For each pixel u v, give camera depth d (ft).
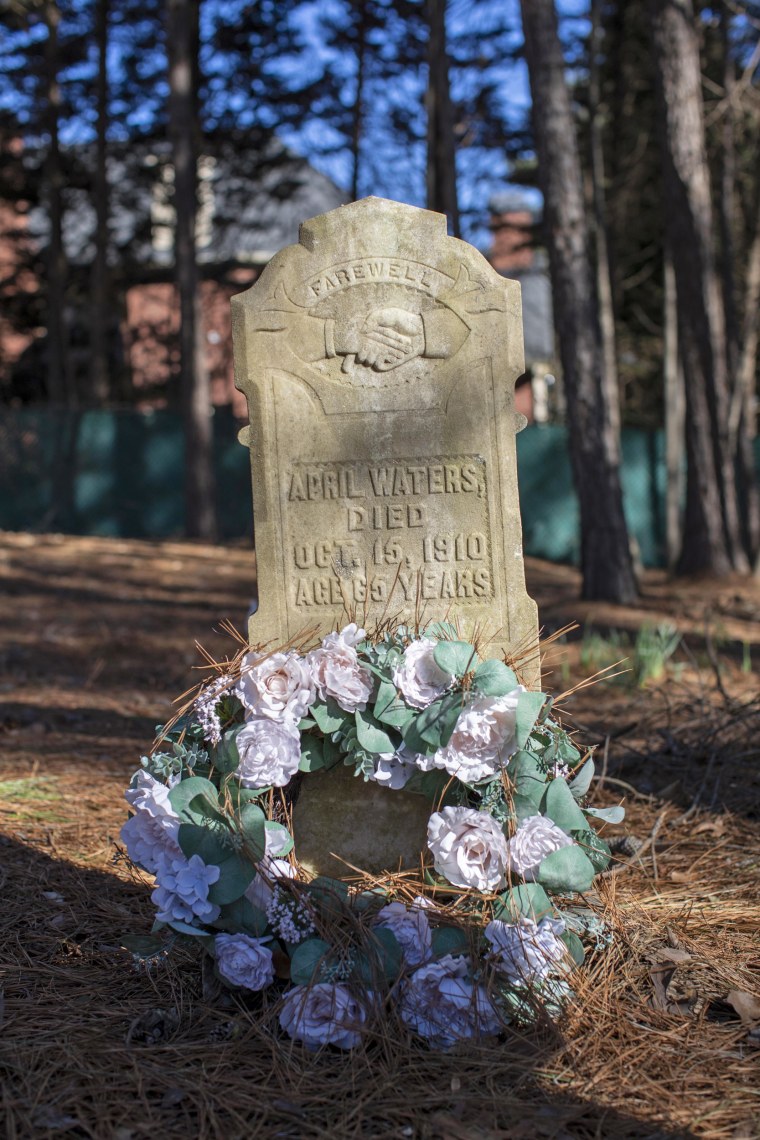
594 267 68.23
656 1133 7.52
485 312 11.13
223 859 9.14
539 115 35.01
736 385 51.39
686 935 10.78
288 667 9.55
